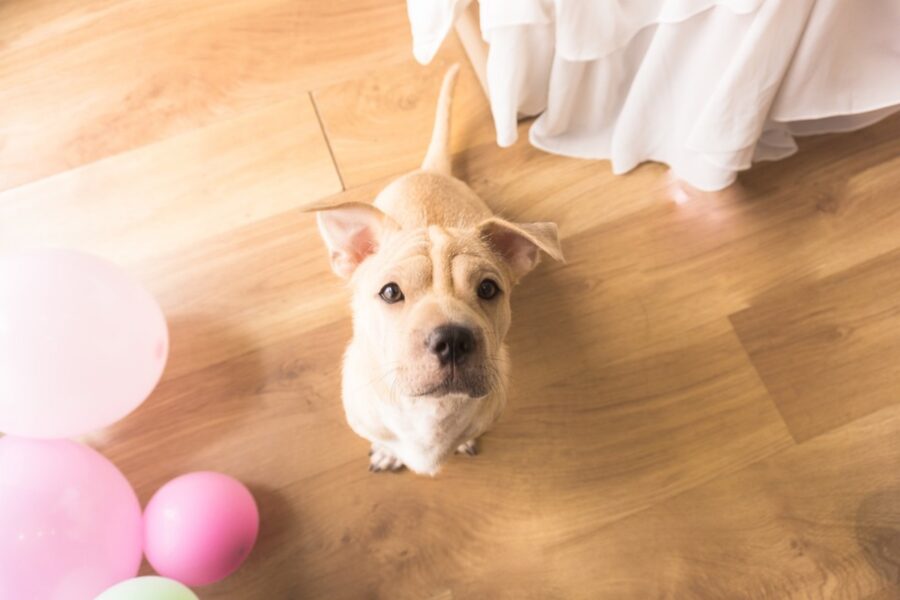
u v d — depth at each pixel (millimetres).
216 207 1218
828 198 1233
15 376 893
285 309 1173
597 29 1012
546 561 1082
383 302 814
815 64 1031
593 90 1159
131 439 1117
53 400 923
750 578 1075
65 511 887
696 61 1060
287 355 1154
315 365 1149
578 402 1146
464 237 838
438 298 783
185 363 1148
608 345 1171
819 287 1194
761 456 1124
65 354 907
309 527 1089
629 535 1093
